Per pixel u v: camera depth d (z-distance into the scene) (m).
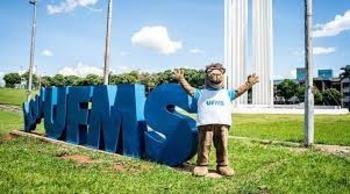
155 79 54.22
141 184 8.48
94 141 14.93
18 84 132.25
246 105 59.78
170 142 11.30
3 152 12.88
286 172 10.02
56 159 11.66
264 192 8.08
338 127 27.83
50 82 107.50
